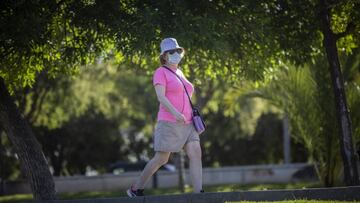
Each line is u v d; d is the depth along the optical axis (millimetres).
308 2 31984
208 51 32875
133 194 24656
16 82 34344
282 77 45625
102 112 100625
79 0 29656
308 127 45562
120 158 126312
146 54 29953
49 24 30469
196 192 23938
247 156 117688
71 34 34594
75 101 76250
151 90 69188
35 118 72125
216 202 23969
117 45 29688
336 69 31594
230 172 86750
